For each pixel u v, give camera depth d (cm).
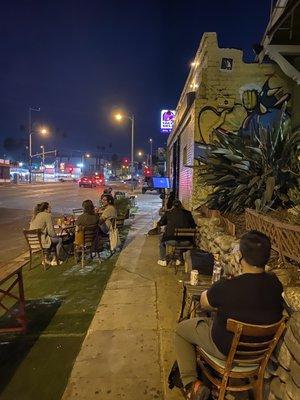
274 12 710
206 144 833
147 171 4216
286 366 244
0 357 379
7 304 531
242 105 883
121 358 367
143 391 315
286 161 572
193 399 252
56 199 2652
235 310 239
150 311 486
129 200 1850
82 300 543
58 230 845
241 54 879
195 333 270
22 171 8181
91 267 730
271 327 233
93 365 355
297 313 233
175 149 1642
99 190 4025
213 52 877
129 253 842
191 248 695
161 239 730
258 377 249
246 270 249
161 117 2322
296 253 330
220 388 248
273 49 760
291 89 877
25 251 899
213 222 630
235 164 650
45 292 582
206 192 896
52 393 318
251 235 249
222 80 882
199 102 883
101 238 836
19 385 329
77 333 432
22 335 429
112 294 555
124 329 432
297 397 228
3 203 2291
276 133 618
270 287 243
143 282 612
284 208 540
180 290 567
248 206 612
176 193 1575
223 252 502
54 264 750
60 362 368
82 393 313
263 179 576
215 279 404
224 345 244
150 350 382
